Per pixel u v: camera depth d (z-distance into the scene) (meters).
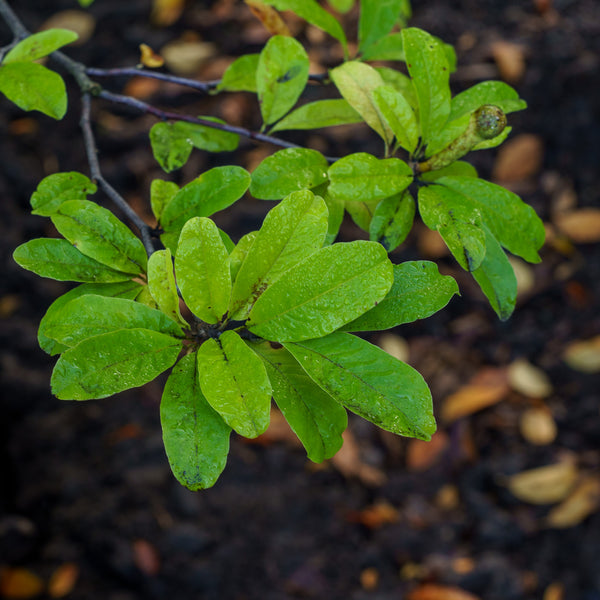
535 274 1.89
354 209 0.81
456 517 1.56
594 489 1.54
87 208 0.76
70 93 2.17
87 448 1.67
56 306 0.75
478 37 2.19
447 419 1.70
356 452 1.66
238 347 0.72
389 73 0.86
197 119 0.84
